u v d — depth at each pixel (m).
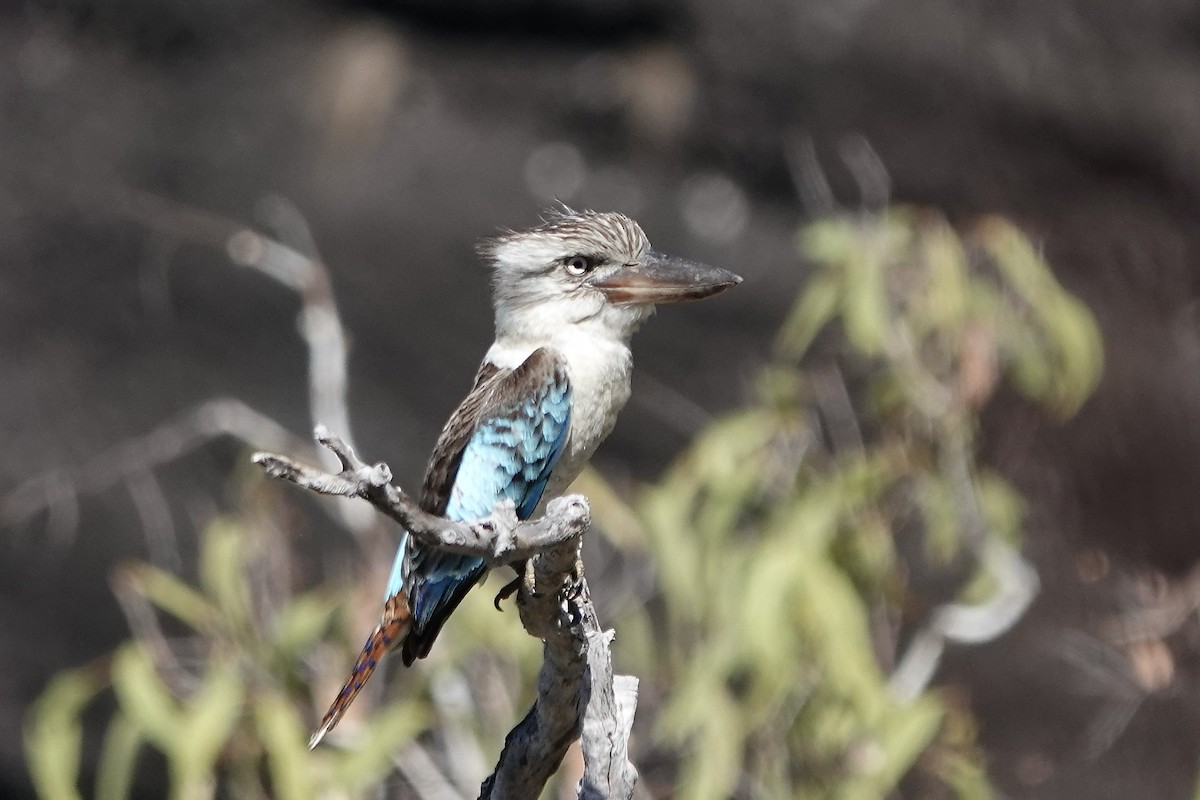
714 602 8.68
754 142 12.96
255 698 8.20
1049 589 12.31
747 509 9.75
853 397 11.30
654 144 13.01
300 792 7.86
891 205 12.97
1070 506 12.55
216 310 12.68
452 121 13.05
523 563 5.95
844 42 12.84
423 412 12.74
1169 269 13.07
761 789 8.62
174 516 11.98
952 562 11.76
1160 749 11.91
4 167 12.79
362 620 8.59
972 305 9.20
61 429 12.18
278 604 8.97
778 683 8.35
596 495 8.87
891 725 8.12
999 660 12.17
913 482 9.61
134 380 12.48
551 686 5.49
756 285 12.72
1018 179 13.04
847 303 9.16
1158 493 12.48
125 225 12.70
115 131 12.94
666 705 9.01
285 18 13.24
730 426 9.01
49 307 12.58
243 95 13.07
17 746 12.15
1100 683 12.12
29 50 13.20
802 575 8.23
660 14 13.00
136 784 12.27
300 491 11.23
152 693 8.00
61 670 12.14
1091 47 13.04
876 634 9.65
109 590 12.07
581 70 13.07
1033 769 12.01
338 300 12.66
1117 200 13.09
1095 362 9.27
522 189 12.88
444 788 8.41
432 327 12.75
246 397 12.54
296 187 12.83
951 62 12.83
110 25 13.22
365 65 13.09
